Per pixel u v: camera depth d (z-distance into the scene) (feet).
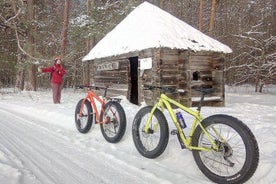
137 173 13.92
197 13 110.22
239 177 12.00
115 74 40.11
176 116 14.89
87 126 21.31
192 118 25.17
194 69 36.32
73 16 95.14
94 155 16.52
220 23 105.09
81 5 92.27
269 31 95.76
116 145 18.62
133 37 36.55
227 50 37.63
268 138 18.98
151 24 36.35
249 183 12.80
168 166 15.14
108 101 19.81
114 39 40.55
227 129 14.24
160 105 15.69
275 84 103.40
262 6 99.91
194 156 13.69
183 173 14.24
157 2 97.09
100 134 20.99
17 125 24.67
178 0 104.88
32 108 32.99
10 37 66.44
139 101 34.06
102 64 41.91
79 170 14.19
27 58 60.18
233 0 102.63
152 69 32.91
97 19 66.18
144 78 33.88
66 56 62.28
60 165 14.80
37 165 14.66
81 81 72.95
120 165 14.96
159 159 16.10
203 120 13.50
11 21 60.90
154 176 13.47
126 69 38.22
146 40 33.53
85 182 12.78
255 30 90.99
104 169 14.38
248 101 52.34
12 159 15.28
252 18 101.19
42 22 64.54
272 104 47.01
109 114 19.45
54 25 74.95
